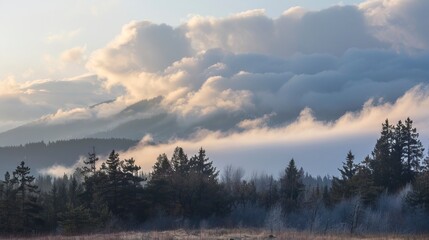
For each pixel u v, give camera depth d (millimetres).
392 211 69438
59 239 46438
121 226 68875
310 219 65625
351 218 62750
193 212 79000
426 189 68438
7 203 67125
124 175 75375
